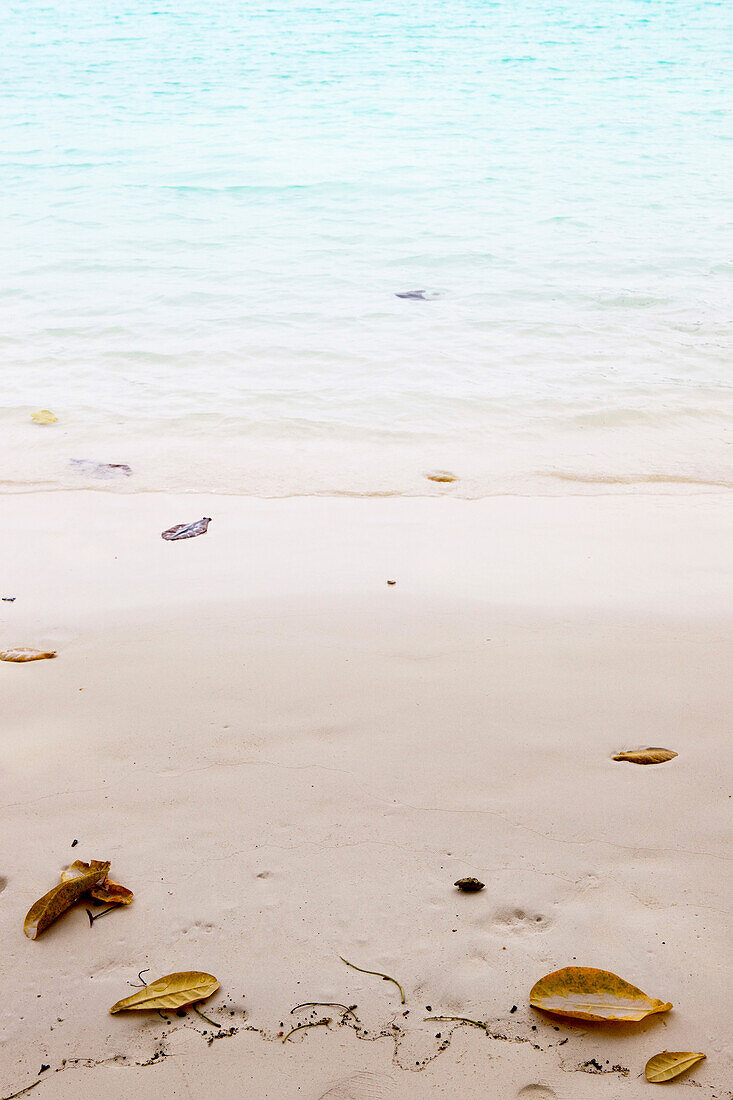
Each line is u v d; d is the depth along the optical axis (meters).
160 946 1.85
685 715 2.60
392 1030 1.68
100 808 2.24
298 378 5.78
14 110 16.77
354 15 30.80
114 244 8.76
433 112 16.09
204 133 14.59
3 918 1.92
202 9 33.44
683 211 9.93
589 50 23.81
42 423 5.11
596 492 4.39
